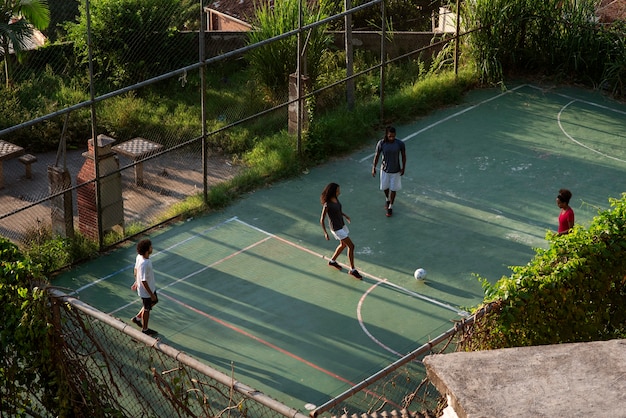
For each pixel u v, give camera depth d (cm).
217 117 2180
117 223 1562
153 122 2130
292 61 2155
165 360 1155
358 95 2212
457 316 1333
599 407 377
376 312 1345
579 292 931
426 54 2470
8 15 2122
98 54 2269
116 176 1535
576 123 2038
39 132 2056
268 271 1465
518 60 2269
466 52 2236
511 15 2177
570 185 1761
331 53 2339
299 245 1548
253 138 2011
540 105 2125
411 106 2067
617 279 980
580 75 2245
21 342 725
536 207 1677
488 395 388
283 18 2144
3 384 761
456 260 1495
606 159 1870
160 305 1364
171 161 1961
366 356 1233
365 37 2491
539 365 407
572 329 937
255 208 1678
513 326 891
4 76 2153
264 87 2195
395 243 1550
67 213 1502
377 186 1758
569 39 2202
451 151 1903
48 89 2170
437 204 1689
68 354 760
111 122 2116
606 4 2298
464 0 2202
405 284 1423
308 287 1416
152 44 2325
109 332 1204
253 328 1305
